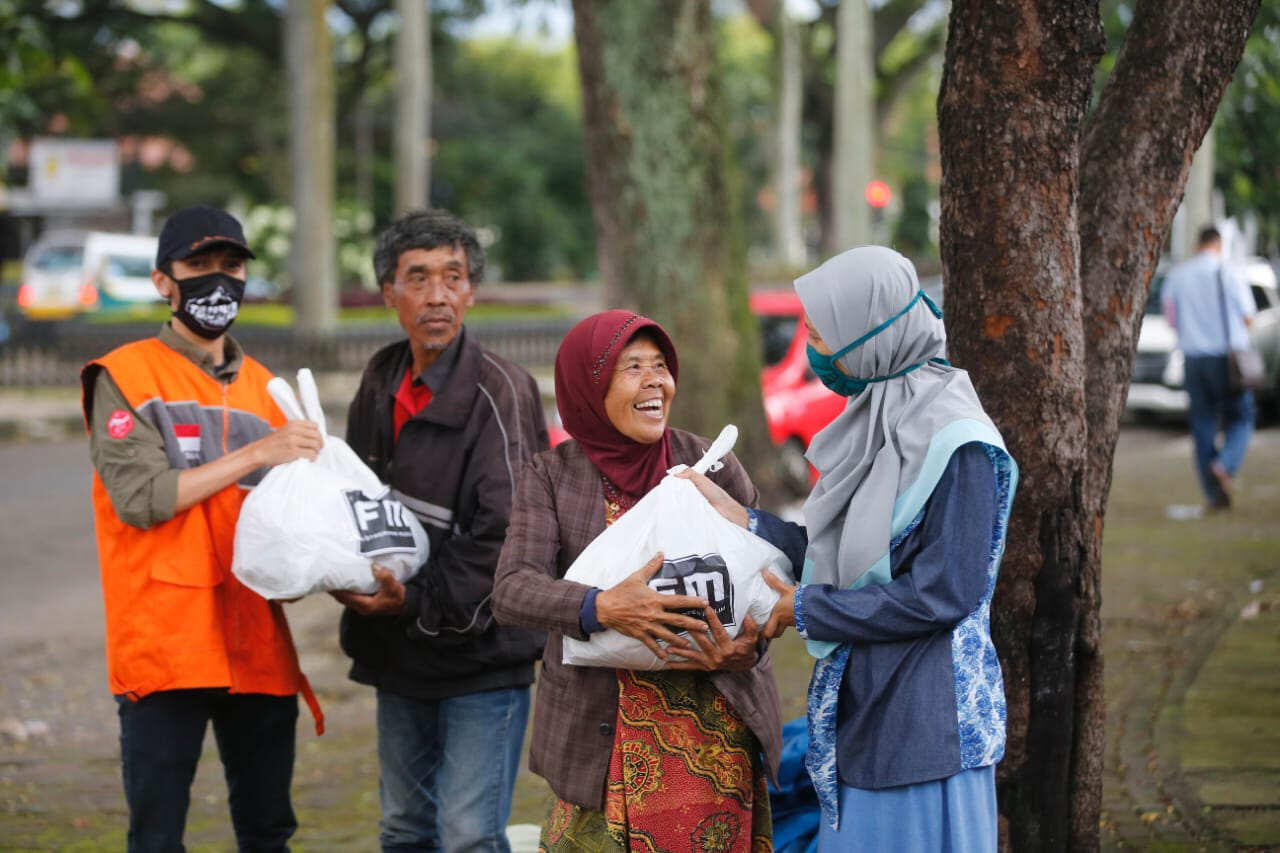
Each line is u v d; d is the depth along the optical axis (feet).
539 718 10.80
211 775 19.61
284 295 118.93
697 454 11.16
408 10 83.20
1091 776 12.08
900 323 9.66
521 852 15.93
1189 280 36.94
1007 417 11.25
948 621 9.39
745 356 33.83
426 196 85.40
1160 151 12.17
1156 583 28.96
